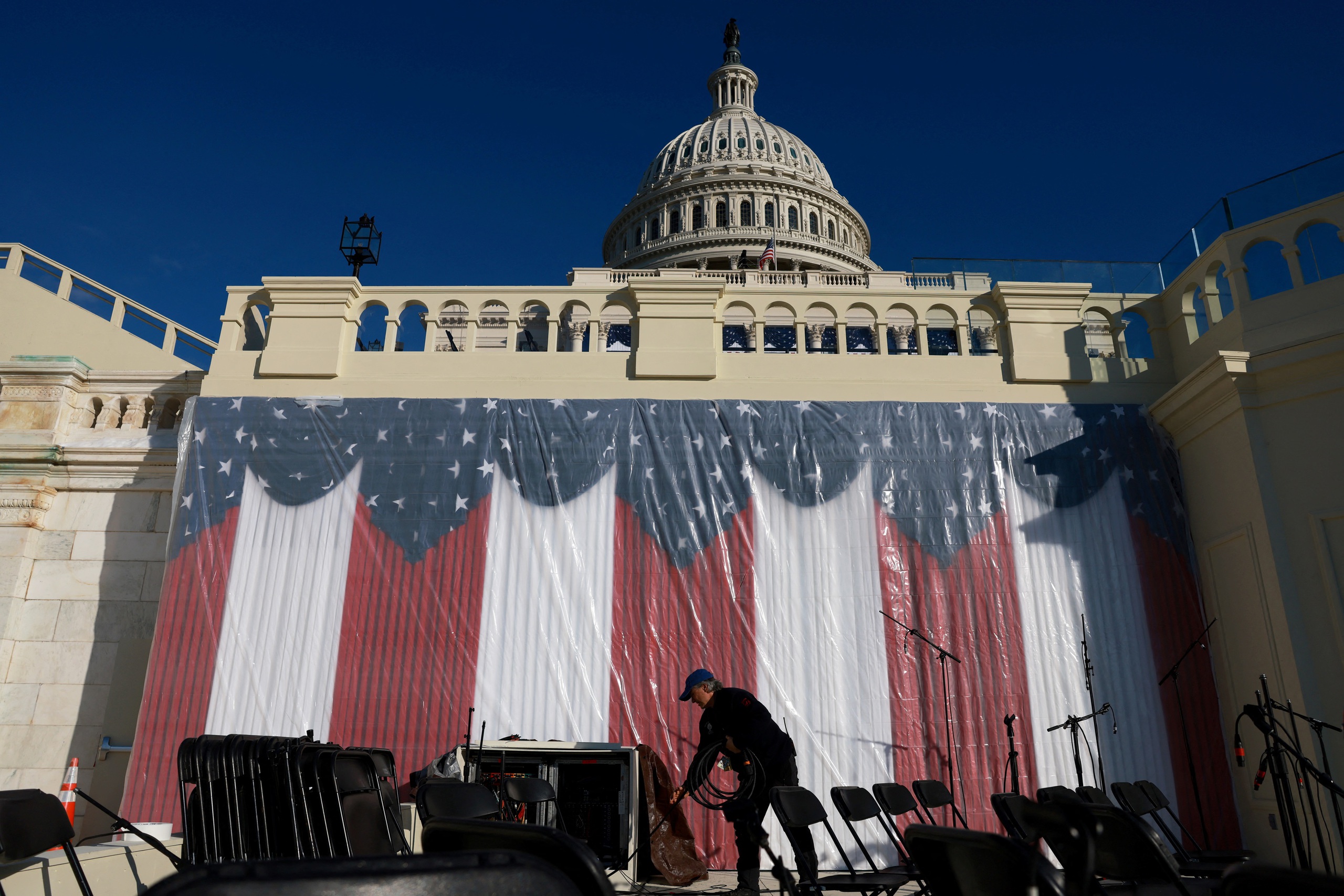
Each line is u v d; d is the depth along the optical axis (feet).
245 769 14.35
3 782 28.40
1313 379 25.54
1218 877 18.43
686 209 214.28
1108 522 28.84
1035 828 8.36
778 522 28.81
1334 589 23.85
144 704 26.89
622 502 29.04
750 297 32.37
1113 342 32.17
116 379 33.99
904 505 28.96
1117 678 27.07
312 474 29.40
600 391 30.71
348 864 4.86
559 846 5.92
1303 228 27.07
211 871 4.41
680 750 26.30
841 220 220.23
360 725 26.61
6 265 44.68
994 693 26.89
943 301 32.27
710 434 29.84
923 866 8.84
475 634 27.55
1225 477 27.20
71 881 12.94
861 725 26.55
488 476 29.37
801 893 16.33
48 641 30.12
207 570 28.30
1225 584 27.07
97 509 31.81
